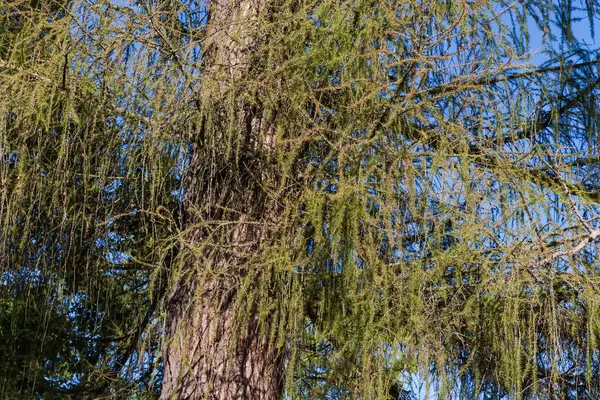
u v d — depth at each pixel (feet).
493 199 10.54
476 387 11.12
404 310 10.53
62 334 14.48
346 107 10.96
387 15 10.77
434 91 11.59
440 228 10.84
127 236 13.56
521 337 10.71
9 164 12.42
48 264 13.07
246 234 11.62
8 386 13.75
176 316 11.85
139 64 10.96
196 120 11.32
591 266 11.07
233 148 11.78
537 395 11.34
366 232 10.63
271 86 11.39
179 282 12.01
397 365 10.53
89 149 11.61
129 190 12.70
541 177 11.56
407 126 11.31
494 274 10.30
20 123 11.53
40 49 11.29
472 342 11.47
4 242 12.09
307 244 11.32
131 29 10.91
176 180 12.71
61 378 14.47
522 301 10.46
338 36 11.10
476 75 10.82
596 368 11.59
